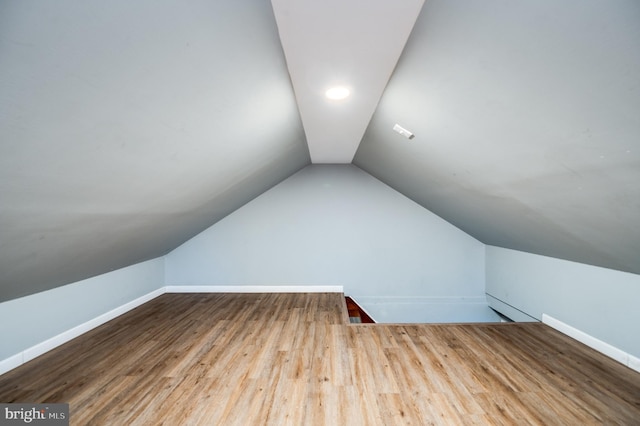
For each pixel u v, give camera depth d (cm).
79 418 156
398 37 127
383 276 418
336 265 420
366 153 338
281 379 193
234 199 354
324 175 422
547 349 237
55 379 194
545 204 196
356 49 136
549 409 163
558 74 102
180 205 258
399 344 246
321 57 143
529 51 101
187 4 89
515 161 169
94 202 164
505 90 124
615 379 194
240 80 144
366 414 159
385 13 111
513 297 347
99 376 197
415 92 167
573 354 229
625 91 93
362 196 420
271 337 261
